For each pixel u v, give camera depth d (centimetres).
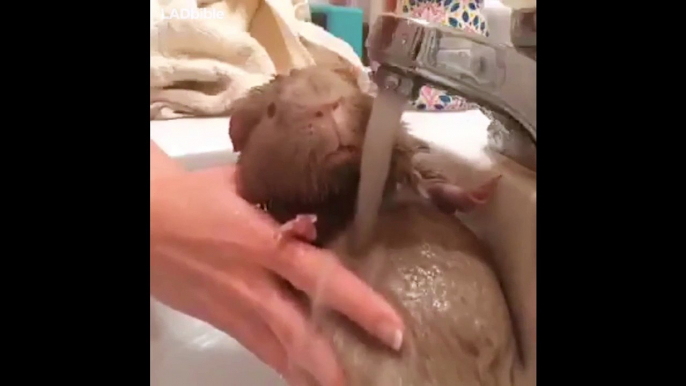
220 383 37
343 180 36
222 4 49
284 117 36
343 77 37
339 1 46
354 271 36
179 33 45
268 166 36
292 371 36
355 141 36
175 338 37
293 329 36
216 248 37
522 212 37
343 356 35
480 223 37
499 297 36
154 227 37
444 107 37
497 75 36
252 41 46
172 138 39
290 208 36
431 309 35
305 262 36
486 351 35
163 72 42
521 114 37
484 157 37
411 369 35
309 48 44
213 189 37
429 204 37
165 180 37
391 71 36
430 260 36
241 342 37
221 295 37
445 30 36
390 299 35
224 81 42
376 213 36
